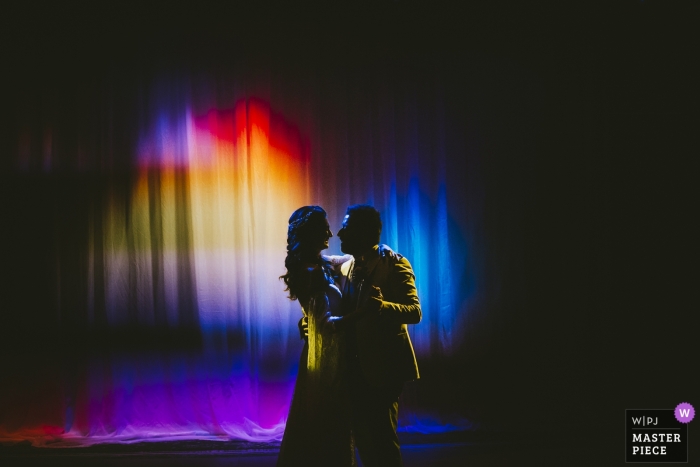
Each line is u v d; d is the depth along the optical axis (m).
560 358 4.13
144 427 3.88
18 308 3.90
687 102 4.21
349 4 4.19
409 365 2.51
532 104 4.22
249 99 4.07
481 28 4.22
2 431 3.81
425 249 4.12
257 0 4.14
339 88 4.15
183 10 4.10
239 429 3.85
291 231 2.48
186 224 4.04
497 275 4.15
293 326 4.03
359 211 2.62
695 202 4.19
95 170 4.00
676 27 4.22
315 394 2.36
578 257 4.18
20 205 3.94
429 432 3.91
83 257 3.95
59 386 3.90
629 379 4.12
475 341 4.12
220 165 4.04
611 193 4.20
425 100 4.20
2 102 3.96
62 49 4.02
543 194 4.20
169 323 3.97
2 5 3.98
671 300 4.17
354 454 2.39
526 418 4.05
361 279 2.52
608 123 4.21
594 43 4.20
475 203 4.17
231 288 4.02
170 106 4.07
